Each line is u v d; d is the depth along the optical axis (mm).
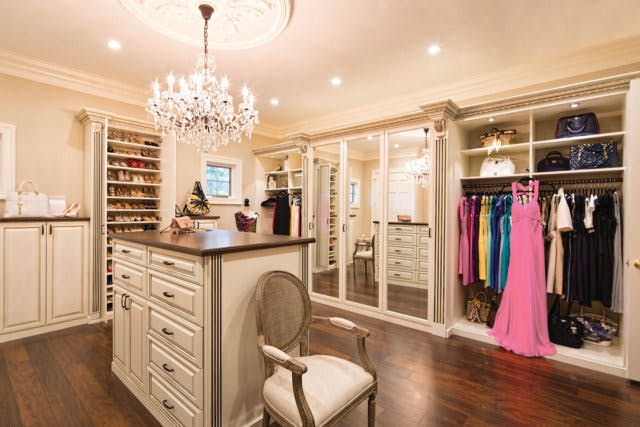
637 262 2201
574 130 2682
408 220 3387
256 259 1720
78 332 3047
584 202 2627
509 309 2789
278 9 2283
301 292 1753
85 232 3271
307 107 4539
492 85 3455
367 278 3752
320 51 2904
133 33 2623
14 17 2395
